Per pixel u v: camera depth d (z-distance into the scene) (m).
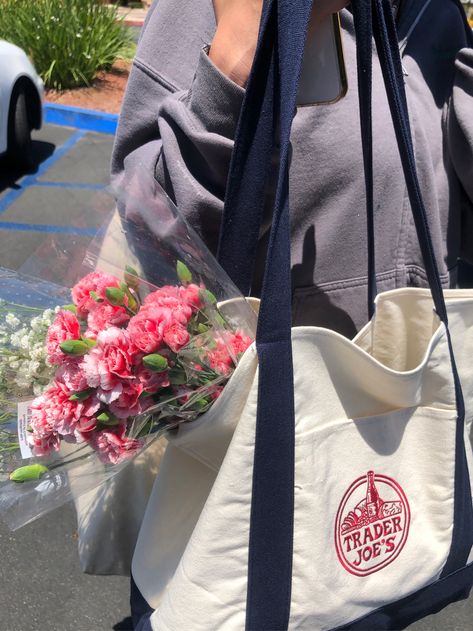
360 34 1.07
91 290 1.07
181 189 1.16
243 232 1.09
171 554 1.25
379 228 1.37
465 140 1.39
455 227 1.49
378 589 1.17
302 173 1.29
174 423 1.11
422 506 1.22
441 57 1.48
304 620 1.11
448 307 1.23
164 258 1.14
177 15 1.30
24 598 2.30
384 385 1.10
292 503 1.05
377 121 1.34
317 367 1.06
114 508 1.44
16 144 5.91
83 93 8.00
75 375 1.00
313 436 1.07
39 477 1.07
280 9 0.97
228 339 1.10
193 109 1.13
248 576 1.06
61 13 8.10
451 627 2.27
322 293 1.36
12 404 1.12
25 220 5.17
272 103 1.03
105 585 2.36
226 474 1.04
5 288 1.20
